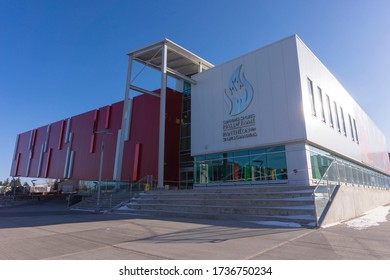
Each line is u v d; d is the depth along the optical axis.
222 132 23.22
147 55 28.83
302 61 19.98
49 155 47.19
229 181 22.17
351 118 30.39
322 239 7.37
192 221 12.20
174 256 5.61
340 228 9.47
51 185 55.47
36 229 10.09
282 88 19.84
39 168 48.97
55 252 6.16
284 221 10.77
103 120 37.75
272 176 19.50
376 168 39.81
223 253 5.83
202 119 25.14
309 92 20.31
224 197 15.15
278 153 19.58
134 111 33.03
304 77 19.78
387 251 5.89
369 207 17.77
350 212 13.22
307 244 6.71
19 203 34.81
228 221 12.05
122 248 6.47
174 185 29.00
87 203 24.30
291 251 5.96
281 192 13.33
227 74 23.91
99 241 7.45
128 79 28.44
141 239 7.70
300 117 18.52
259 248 6.30
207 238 7.73
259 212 12.12
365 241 7.03
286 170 18.84
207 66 31.41
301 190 13.50
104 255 5.80
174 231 9.18
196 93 26.36
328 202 11.36
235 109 22.59
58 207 27.38
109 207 20.70
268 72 20.89
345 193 13.05
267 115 20.34
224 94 23.80
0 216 16.19
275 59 20.66
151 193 20.19
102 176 35.06
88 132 39.91
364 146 34.25
